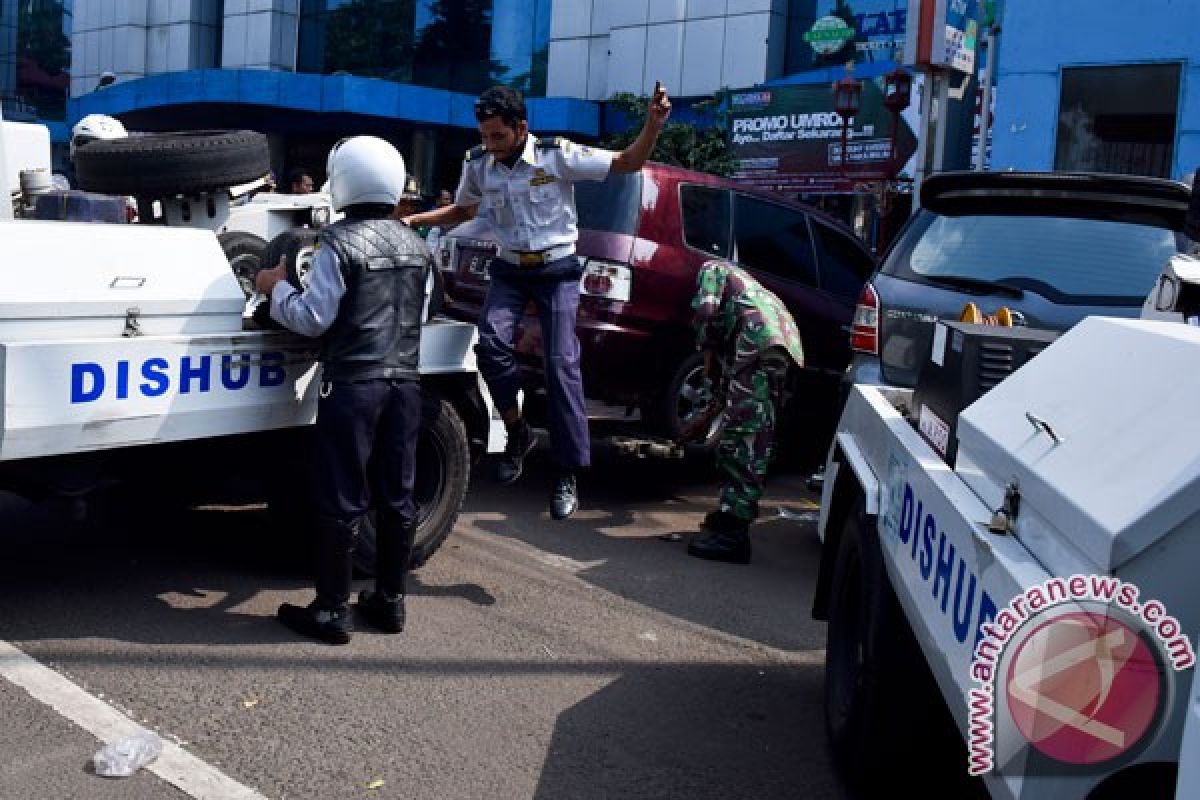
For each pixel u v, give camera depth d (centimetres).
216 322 452
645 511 703
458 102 2344
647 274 700
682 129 1728
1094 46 1227
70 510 430
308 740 370
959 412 326
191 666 420
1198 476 179
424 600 511
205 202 627
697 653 476
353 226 444
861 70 1792
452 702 408
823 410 861
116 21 3250
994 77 1459
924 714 331
